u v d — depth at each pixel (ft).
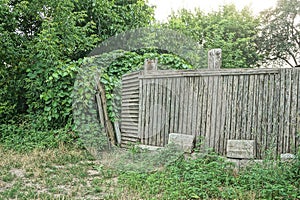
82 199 12.57
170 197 12.66
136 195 13.10
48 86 25.66
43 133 24.31
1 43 25.99
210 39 54.54
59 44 28.55
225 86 18.75
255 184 13.85
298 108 16.81
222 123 18.71
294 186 13.91
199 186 13.99
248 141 17.44
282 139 17.03
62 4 28.78
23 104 28.22
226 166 16.87
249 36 64.08
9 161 18.70
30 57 26.48
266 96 17.56
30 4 29.04
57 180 15.10
